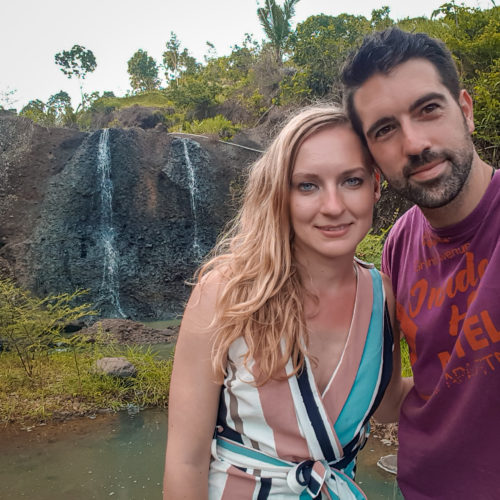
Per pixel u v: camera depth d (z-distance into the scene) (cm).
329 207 123
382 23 1096
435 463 138
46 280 1512
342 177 126
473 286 129
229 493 124
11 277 1459
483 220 128
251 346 122
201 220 1738
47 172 1617
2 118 1628
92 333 950
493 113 736
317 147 125
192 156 1764
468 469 130
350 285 138
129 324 1004
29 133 1631
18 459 390
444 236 136
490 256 127
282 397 123
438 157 124
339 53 1734
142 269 1630
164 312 1602
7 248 1501
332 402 128
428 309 141
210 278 132
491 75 793
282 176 127
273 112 1942
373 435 399
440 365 137
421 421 142
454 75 129
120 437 434
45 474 362
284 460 123
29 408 502
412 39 125
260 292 123
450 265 136
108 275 1583
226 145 1833
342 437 129
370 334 135
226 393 128
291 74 2356
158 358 776
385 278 160
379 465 346
